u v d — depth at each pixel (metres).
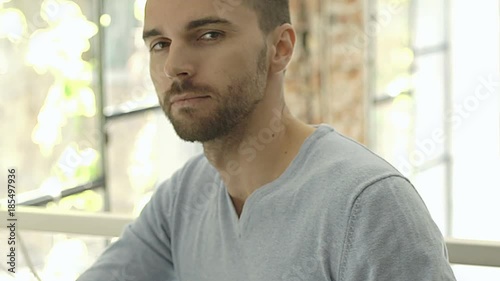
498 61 5.34
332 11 4.24
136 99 3.64
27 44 3.03
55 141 3.21
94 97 3.39
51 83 3.17
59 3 3.16
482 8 5.30
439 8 5.29
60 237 2.29
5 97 2.96
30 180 3.11
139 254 1.25
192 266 1.17
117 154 3.56
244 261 1.07
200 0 1.00
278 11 1.06
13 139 3.01
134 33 3.58
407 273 0.91
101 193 3.48
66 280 2.13
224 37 1.01
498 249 1.15
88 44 3.33
